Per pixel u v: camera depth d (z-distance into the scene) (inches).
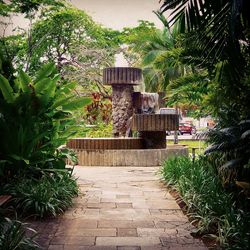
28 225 169.0
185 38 212.4
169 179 268.5
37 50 642.8
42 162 230.4
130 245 144.6
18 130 220.2
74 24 686.5
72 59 710.5
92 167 396.2
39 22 646.5
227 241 138.9
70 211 196.4
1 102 215.6
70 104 249.4
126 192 249.9
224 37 144.6
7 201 176.6
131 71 493.0
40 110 227.3
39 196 185.6
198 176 218.4
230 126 193.9
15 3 474.3
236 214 153.1
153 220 180.7
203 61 198.2
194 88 256.5
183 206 207.5
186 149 425.7
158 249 140.0
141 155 408.2
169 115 433.1
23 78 223.5
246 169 192.2
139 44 649.6
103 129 586.6
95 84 733.3
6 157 220.5
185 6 149.2
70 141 445.7
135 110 518.6
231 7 130.1
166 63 268.5
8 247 122.6
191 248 141.1
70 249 139.3
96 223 174.7
